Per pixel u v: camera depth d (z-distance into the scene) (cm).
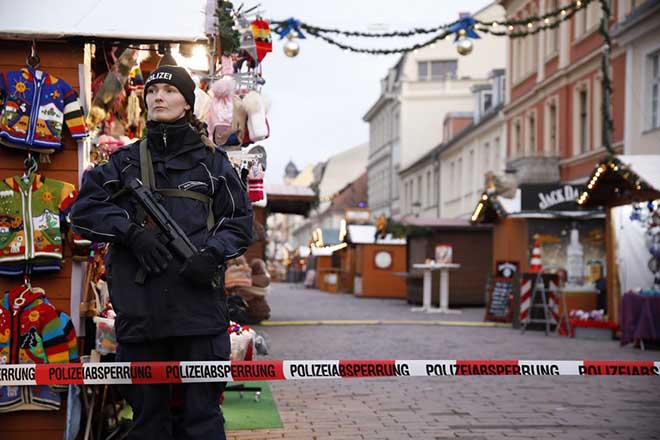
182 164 389
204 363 378
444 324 1905
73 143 523
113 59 637
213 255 369
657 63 2300
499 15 5572
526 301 1734
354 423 675
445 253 2439
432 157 5247
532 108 3459
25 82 509
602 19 1991
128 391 388
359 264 3588
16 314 501
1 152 518
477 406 764
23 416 507
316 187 2134
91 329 546
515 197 2080
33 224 504
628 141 2420
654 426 666
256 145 699
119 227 369
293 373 393
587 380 950
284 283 6744
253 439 607
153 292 371
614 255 1602
